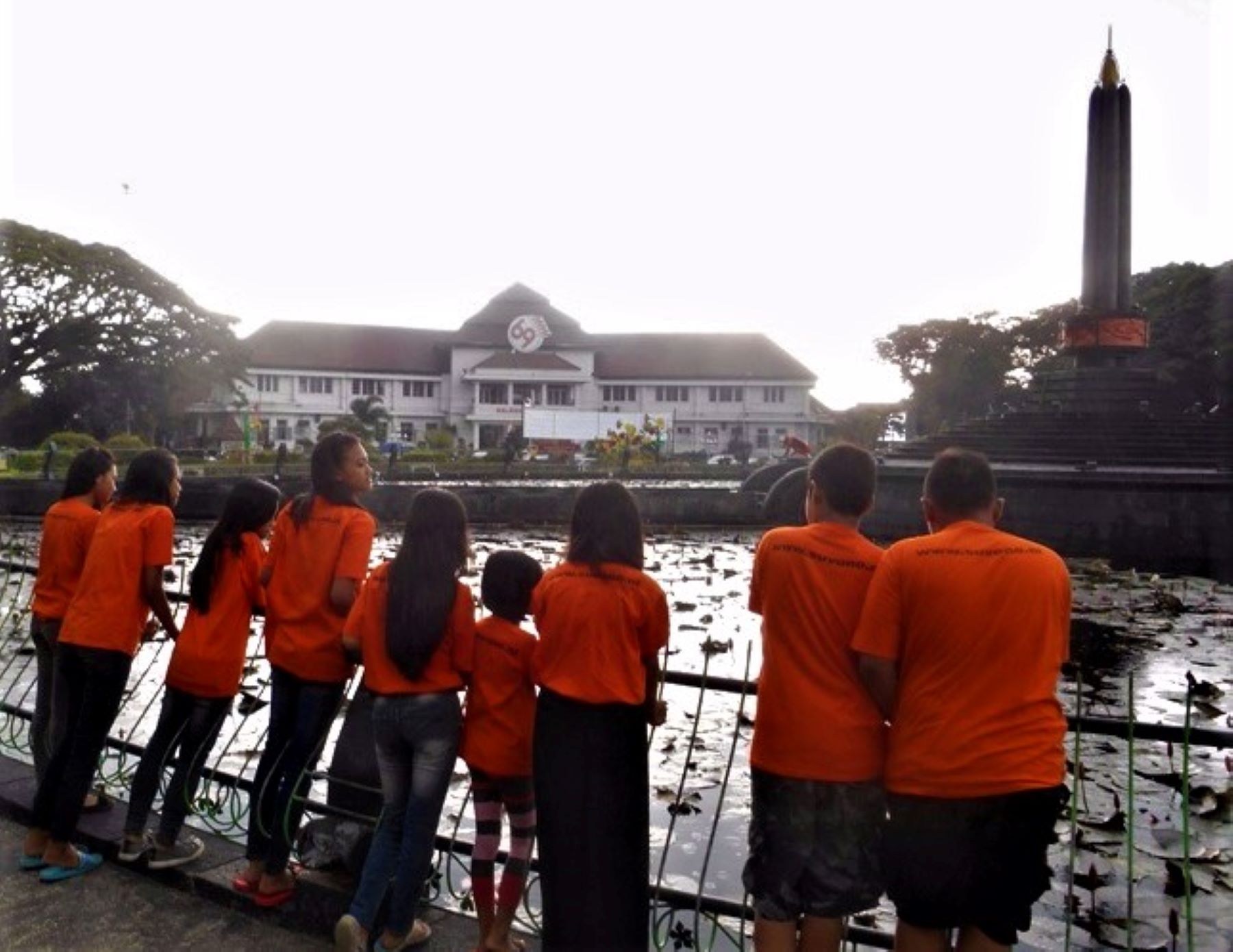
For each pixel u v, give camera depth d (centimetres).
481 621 297
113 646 348
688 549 1727
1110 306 2195
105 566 350
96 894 339
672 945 321
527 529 2102
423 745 284
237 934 313
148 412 4716
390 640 282
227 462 3284
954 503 237
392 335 7338
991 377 4875
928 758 217
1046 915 353
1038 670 219
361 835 318
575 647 259
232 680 353
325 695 322
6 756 471
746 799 469
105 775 454
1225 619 1014
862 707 237
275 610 328
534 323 7038
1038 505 1755
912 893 218
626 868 255
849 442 255
